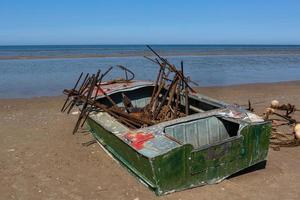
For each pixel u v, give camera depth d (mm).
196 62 32062
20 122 10469
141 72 22422
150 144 5895
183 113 8539
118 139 6523
